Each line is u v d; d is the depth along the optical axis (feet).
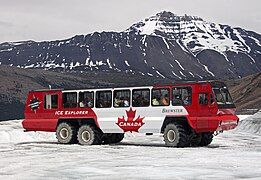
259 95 558.97
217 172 38.86
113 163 46.70
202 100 68.33
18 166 45.47
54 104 81.46
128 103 74.23
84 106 78.28
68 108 79.82
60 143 80.07
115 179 35.94
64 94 80.53
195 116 68.69
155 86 71.92
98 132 77.66
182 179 35.32
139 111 73.10
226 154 55.36
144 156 54.19
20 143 80.74
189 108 69.21
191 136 71.05
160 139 94.89
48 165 45.96
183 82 70.33
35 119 83.56
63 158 53.01
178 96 70.28
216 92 68.54
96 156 55.06
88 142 77.05
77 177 37.37
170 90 70.79
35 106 83.56
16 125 115.55
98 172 40.09
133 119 73.51
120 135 83.30
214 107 67.51
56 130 80.84
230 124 69.92
